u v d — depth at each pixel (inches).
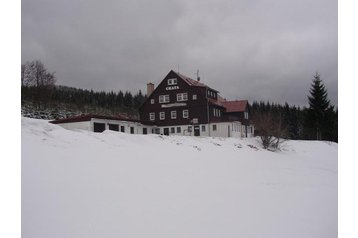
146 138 1008.9
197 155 922.1
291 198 527.8
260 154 1201.4
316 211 455.2
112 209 377.1
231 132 1889.8
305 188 624.1
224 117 2236.7
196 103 1940.2
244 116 2251.5
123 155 713.0
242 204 463.2
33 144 597.0
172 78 2014.0
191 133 1939.0
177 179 578.9
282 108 4084.6
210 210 419.2
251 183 631.8
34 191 380.2
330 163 1238.3
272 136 1475.1
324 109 2358.5
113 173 541.6
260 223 387.5
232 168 806.5
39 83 2549.2
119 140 871.1
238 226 371.2
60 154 584.7
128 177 534.3
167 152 877.2
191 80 2126.0
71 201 377.1
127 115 3412.9
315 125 2353.6
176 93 1995.6
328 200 527.5
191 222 370.3
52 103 2642.7
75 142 715.4
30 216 318.3
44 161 512.4
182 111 1972.2
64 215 337.4
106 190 442.6
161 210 397.4
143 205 407.5
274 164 1000.9
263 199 504.7
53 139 682.2
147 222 355.6
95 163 585.0
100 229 322.0
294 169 927.7
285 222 398.3
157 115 2037.4
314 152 1560.0
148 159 730.8
